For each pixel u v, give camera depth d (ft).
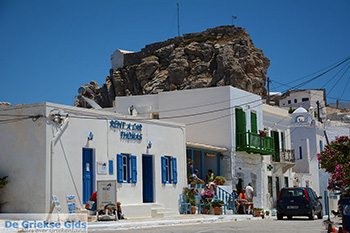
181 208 84.58
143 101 110.11
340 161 71.67
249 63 249.34
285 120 133.80
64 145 63.46
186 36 264.31
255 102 115.14
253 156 111.45
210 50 252.62
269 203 118.21
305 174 143.54
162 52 260.83
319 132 154.30
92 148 67.97
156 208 77.56
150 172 79.87
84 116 66.95
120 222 61.00
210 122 104.53
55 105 62.80
